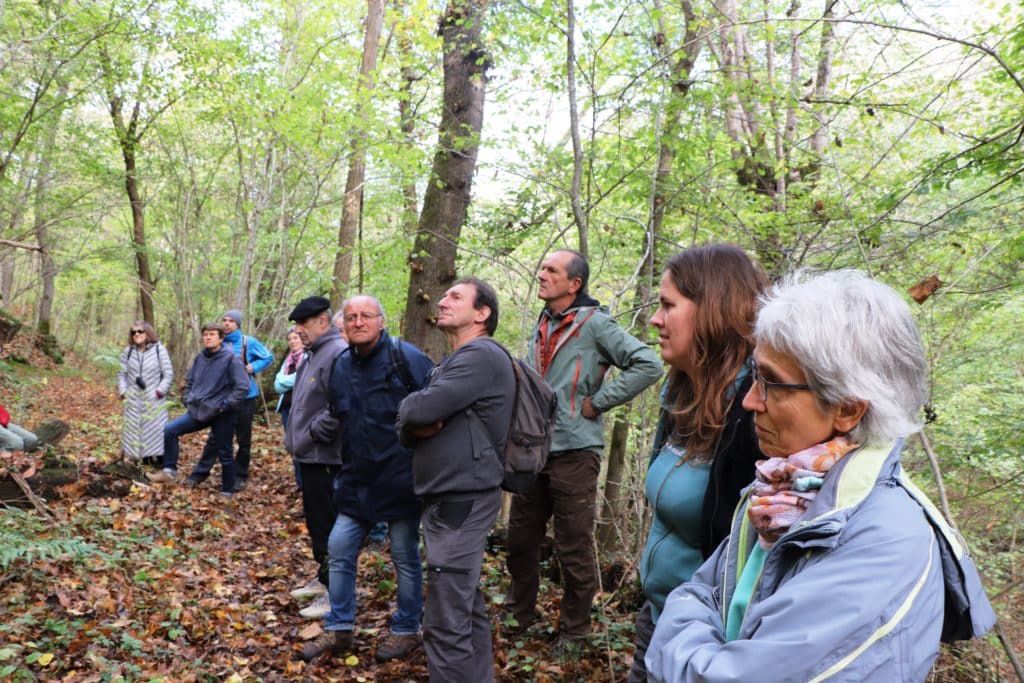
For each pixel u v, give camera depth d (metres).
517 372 2.98
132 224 15.16
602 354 3.55
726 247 1.91
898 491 1.01
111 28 9.06
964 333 4.89
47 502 5.15
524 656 3.56
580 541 3.52
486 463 2.86
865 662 0.89
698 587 1.29
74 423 9.34
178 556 4.84
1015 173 3.96
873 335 1.03
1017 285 4.27
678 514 1.90
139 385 7.09
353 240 11.23
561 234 4.50
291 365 6.72
